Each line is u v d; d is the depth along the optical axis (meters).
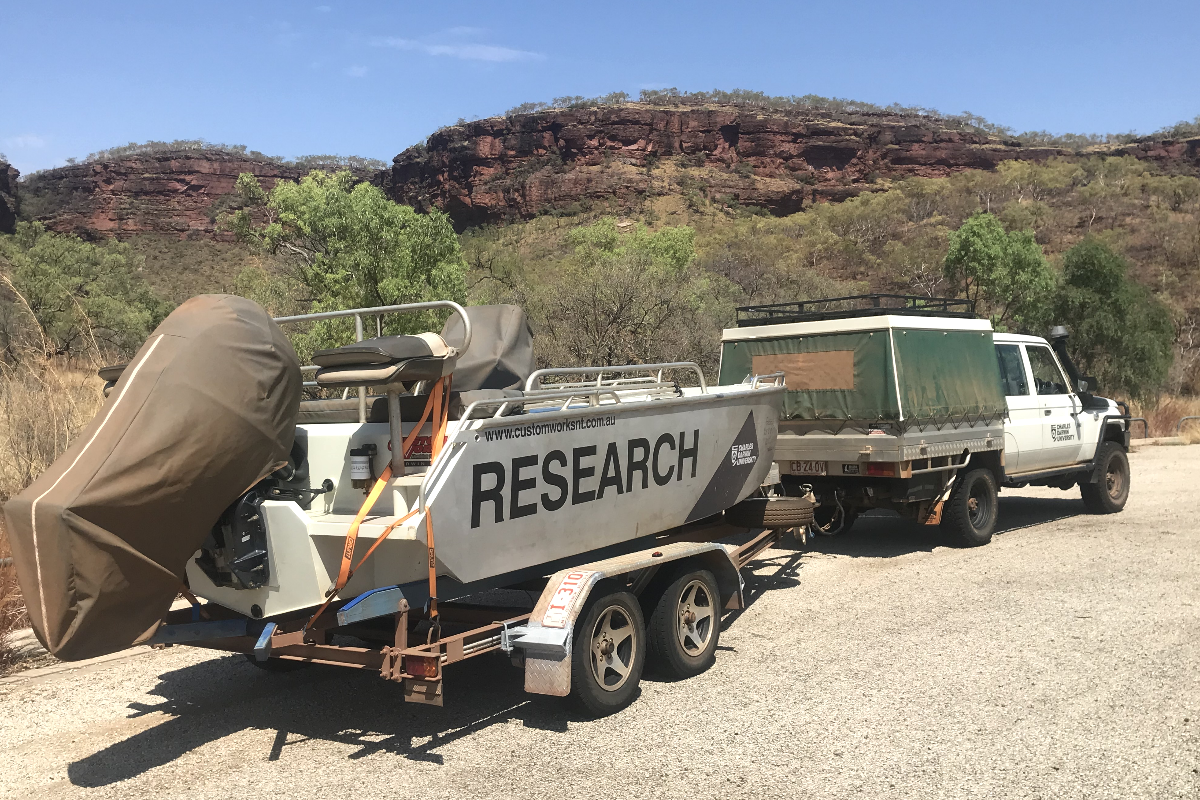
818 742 4.34
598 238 49.31
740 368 9.48
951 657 5.63
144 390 3.79
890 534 10.36
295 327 18.52
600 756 4.23
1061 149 153.50
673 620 5.26
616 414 5.26
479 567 4.38
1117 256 33.41
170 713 5.02
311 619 4.19
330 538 4.19
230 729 4.75
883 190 141.88
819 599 7.29
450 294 17.36
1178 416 25.08
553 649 4.38
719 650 5.98
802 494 9.05
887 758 4.12
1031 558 8.65
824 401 8.84
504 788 3.90
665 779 3.96
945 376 8.98
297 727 4.76
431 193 139.50
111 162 131.25
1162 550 8.84
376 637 4.72
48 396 9.05
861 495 8.85
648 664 5.30
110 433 3.69
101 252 36.56
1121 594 7.13
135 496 3.60
